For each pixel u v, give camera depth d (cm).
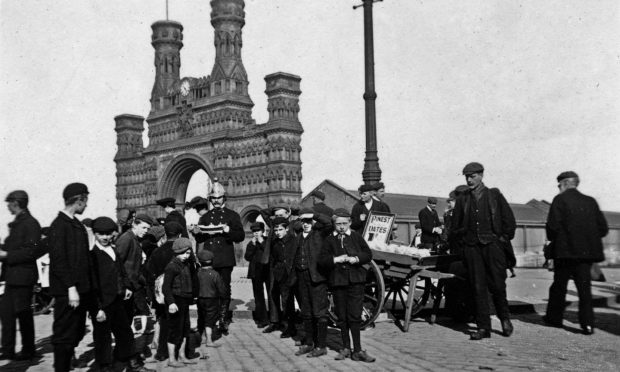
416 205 5106
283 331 1303
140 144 8269
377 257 1235
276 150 6106
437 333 1189
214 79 6731
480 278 1130
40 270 1695
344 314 978
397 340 1117
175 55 7700
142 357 1053
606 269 3017
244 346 1139
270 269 1316
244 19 6812
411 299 1218
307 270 1042
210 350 1098
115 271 908
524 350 989
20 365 1014
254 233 1433
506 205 1143
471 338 1101
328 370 888
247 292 2275
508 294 1703
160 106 7550
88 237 873
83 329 862
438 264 1248
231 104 6606
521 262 5266
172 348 958
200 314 1170
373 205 1416
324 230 1052
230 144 6525
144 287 1202
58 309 825
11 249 1052
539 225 5594
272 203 6078
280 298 1334
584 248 1133
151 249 1373
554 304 1232
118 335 920
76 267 825
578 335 1132
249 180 6362
